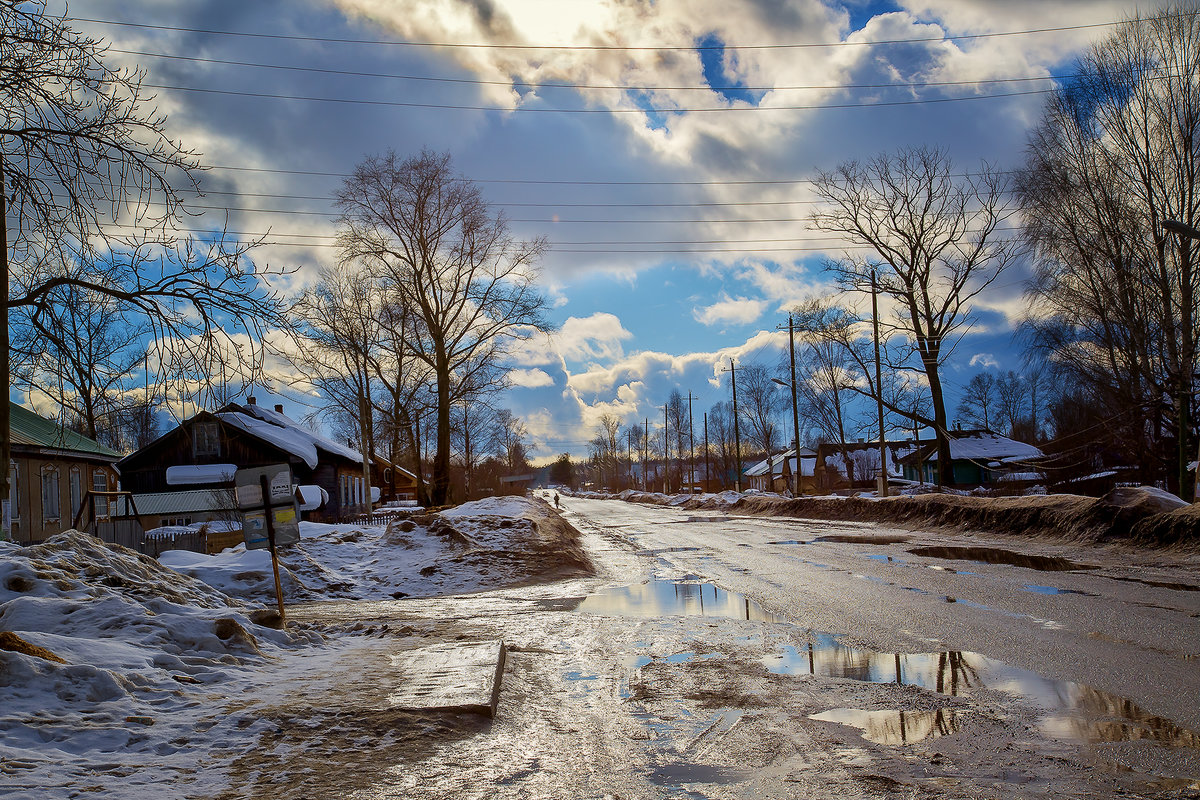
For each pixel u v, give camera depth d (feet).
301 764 16.07
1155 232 87.66
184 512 121.70
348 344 134.00
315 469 147.84
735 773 16.37
